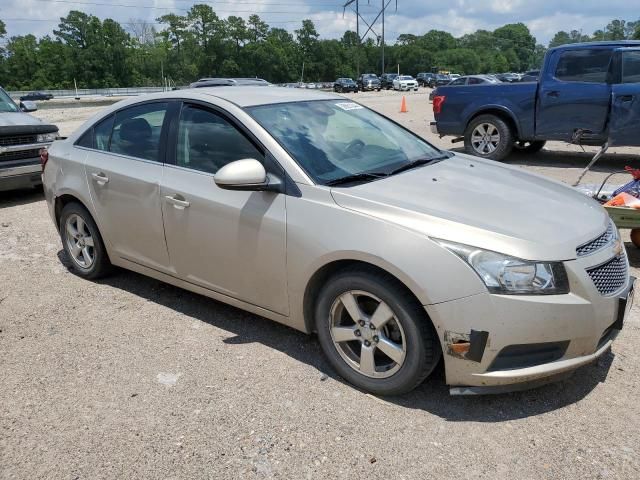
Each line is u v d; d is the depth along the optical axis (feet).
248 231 11.60
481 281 9.17
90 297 15.28
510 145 33.27
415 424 9.79
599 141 30.66
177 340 12.85
